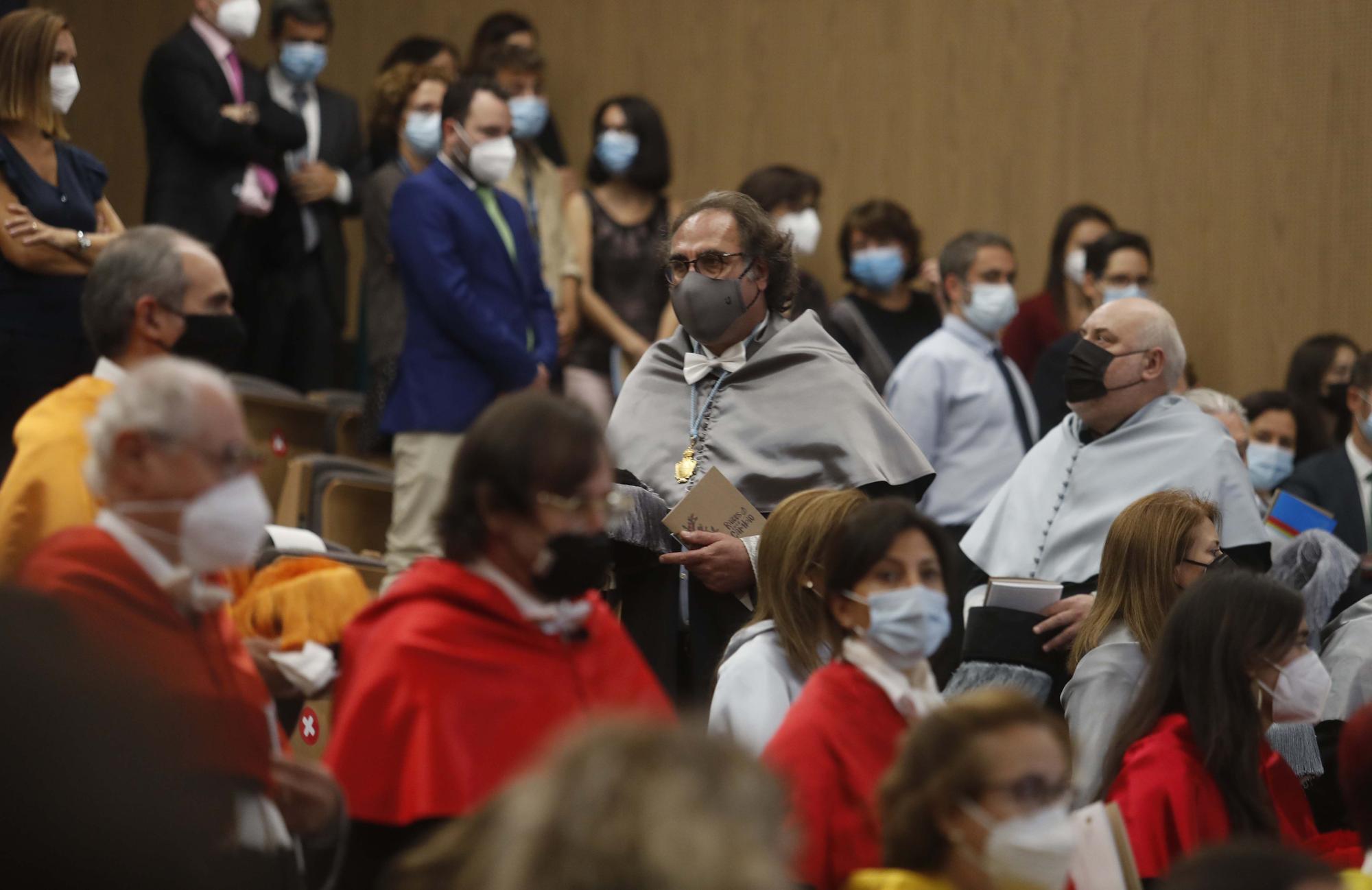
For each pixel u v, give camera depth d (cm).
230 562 936
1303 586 1753
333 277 2789
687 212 1540
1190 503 1428
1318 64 2844
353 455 2452
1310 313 2841
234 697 959
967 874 901
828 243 3216
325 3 2780
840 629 1154
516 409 978
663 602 1463
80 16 3494
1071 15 3038
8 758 598
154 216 2605
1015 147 3077
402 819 957
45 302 1908
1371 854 1094
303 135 2683
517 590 1006
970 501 2214
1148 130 2969
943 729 914
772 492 1484
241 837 913
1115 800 1234
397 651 986
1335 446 2428
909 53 3164
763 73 3281
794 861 1009
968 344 2270
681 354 1592
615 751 562
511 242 2175
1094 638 1407
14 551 1162
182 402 928
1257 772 1238
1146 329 1678
